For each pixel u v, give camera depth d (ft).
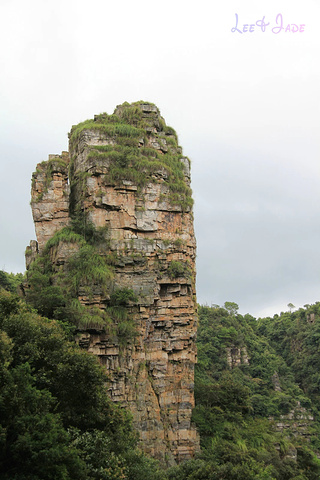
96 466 93.30
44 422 80.02
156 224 167.43
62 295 147.02
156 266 164.76
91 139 174.09
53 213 169.37
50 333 110.93
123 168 168.14
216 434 174.09
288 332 477.36
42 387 100.48
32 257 169.48
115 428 113.19
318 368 417.49
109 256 159.74
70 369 102.22
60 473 76.43
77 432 96.22
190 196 181.27
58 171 172.96
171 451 154.20
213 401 198.80
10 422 79.00
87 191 164.96
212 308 464.24
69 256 157.28
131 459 106.22
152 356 160.45
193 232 180.75
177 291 166.20
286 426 335.06
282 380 411.13
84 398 106.22
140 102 190.90
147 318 158.61
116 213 164.76
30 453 75.77
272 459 183.42
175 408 161.17
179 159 189.06
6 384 82.17
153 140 182.60
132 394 148.97
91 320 143.33
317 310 469.57
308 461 211.20
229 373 370.32
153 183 169.78
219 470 130.11
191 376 167.73
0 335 90.58
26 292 160.15
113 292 155.84
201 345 393.09
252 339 462.60
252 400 340.18
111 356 147.54
